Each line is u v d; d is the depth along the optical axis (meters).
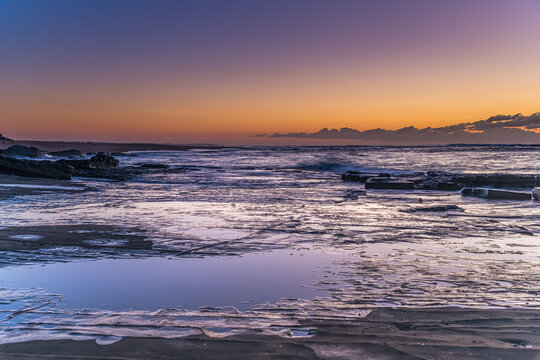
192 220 9.97
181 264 6.07
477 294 4.64
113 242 7.51
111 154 63.28
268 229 8.91
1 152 38.19
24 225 9.04
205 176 26.55
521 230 8.91
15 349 3.07
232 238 7.97
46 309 4.19
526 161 48.16
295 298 4.57
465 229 9.05
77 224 9.25
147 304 4.36
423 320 3.70
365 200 14.59
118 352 2.98
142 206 12.34
